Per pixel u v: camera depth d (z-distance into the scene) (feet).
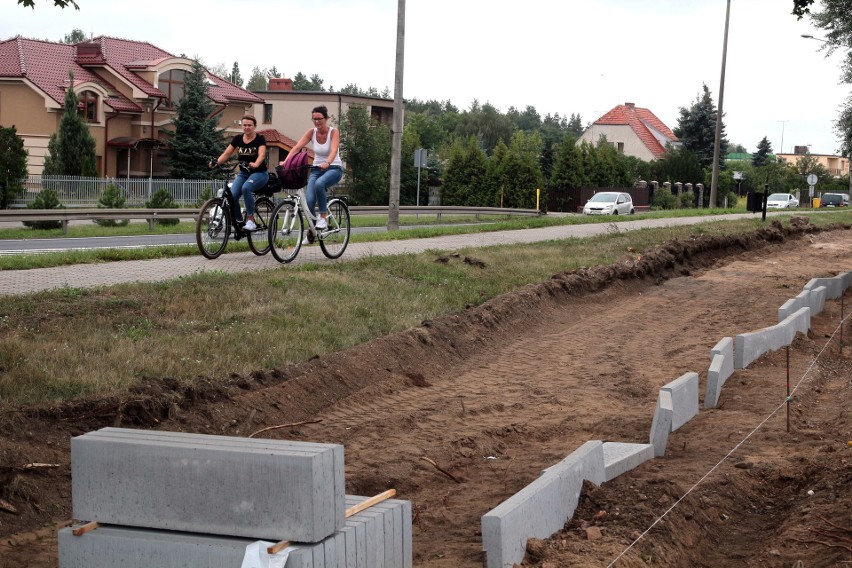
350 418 28.91
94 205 135.64
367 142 204.85
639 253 67.97
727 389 33.86
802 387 33.76
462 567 17.37
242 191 48.62
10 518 19.24
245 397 27.71
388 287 45.16
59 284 39.06
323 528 13.80
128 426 24.38
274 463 13.64
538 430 28.45
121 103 173.99
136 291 36.40
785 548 19.45
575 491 20.30
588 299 53.83
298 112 219.82
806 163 324.60
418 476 23.66
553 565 17.13
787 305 44.27
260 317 35.55
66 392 25.02
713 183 150.92
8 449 21.26
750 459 25.29
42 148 165.68
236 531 13.88
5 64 166.61
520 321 45.55
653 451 25.67
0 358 26.55
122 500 14.32
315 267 46.80
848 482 22.54
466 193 189.57
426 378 35.04
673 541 19.16
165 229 98.17
